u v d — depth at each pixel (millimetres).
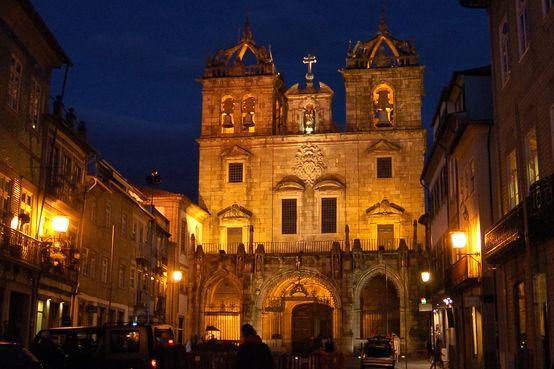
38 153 32719
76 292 36344
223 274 60969
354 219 63156
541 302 20516
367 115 64875
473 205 31078
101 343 21188
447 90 36406
